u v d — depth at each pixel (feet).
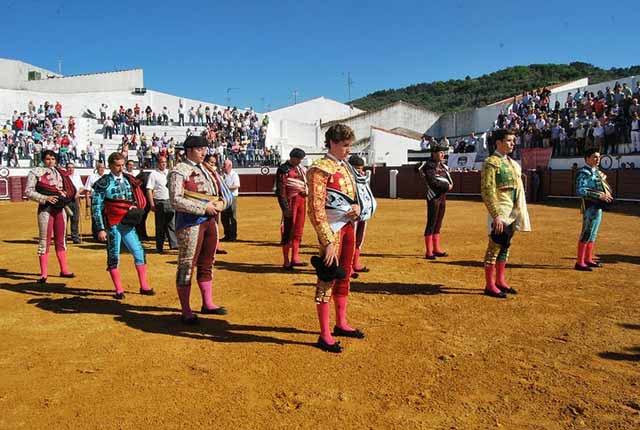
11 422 9.66
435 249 26.50
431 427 9.36
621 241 30.76
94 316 16.40
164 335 14.51
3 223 47.09
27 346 13.70
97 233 18.24
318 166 12.95
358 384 11.17
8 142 88.02
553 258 25.40
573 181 66.90
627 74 189.67
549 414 9.78
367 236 34.73
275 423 9.55
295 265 24.29
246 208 63.82
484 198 17.98
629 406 10.06
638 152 61.87
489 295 18.42
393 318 15.83
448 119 135.33
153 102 127.03
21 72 135.85
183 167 15.47
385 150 119.44
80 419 9.76
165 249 30.25
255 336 14.34
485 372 11.73
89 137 103.14
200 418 9.76
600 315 15.88
